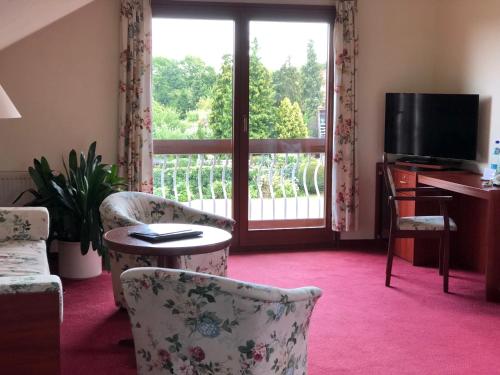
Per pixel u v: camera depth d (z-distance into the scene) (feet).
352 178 19.44
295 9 18.83
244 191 19.21
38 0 11.29
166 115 18.70
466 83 18.38
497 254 14.37
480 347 11.74
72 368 10.65
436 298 14.67
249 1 18.52
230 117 19.07
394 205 15.33
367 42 19.47
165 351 7.81
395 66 19.74
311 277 16.38
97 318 13.03
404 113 18.97
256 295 7.22
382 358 11.19
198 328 7.53
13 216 12.98
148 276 7.50
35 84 17.56
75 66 17.72
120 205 13.16
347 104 19.08
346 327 12.71
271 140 19.47
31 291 7.81
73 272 15.87
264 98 19.21
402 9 19.60
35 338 7.91
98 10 17.69
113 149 18.15
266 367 7.61
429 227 15.25
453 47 18.98
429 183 16.71
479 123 17.79
